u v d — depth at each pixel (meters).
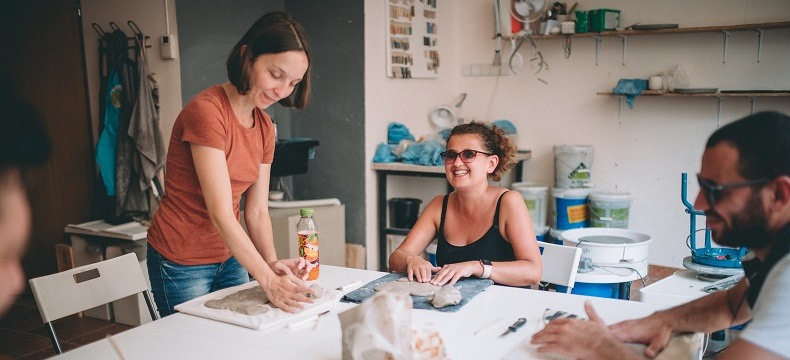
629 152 4.86
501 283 2.04
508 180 5.36
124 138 3.67
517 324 1.60
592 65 4.91
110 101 3.71
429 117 5.20
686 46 4.57
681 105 4.62
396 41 4.63
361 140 4.43
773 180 1.12
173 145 1.92
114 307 3.76
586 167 4.78
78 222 4.20
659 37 4.64
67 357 1.44
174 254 1.95
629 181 4.89
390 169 4.41
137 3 3.81
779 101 4.30
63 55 4.05
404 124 4.87
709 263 2.58
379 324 1.24
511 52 5.17
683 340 1.44
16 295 0.84
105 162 3.73
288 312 1.69
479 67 5.35
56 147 4.20
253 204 2.09
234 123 1.87
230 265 2.07
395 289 1.88
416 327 1.39
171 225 1.94
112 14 3.91
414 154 4.45
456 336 1.54
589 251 2.84
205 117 1.79
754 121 1.15
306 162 4.07
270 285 1.74
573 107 5.03
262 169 2.08
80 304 1.95
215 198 1.80
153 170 3.67
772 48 4.30
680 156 4.68
